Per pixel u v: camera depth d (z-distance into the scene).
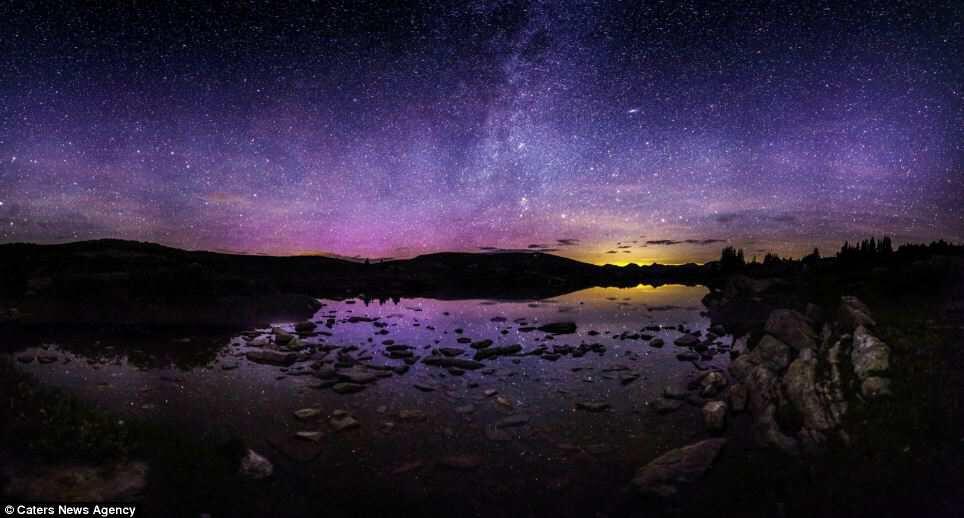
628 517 5.40
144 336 14.45
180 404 8.71
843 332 8.70
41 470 5.19
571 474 6.39
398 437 7.50
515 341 14.50
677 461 6.38
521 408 8.79
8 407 6.20
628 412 8.57
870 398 6.49
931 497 4.61
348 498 5.76
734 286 21.67
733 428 7.73
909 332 7.82
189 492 5.38
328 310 21.23
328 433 7.60
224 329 15.77
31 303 17.31
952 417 5.58
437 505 5.65
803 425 6.92
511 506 5.64
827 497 4.94
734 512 5.22
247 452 6.45
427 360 11.94
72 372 10.50
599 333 15.70
